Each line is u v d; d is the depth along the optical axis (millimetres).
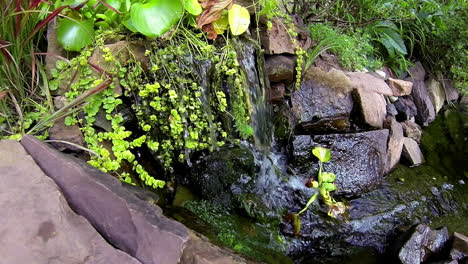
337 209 2336
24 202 1286
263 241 2068
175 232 1337
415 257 2166
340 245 2242
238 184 2180
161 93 2033
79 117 1884
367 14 3590
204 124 2162
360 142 2600
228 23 2219
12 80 1905
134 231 1358
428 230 2250
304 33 2865
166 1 1878
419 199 2613
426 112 3412
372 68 3234
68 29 1950
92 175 1478
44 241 1211
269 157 2451
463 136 3336
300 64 2658
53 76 1941
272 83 2678
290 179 2418
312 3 3371
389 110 3090
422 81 3621
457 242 2232
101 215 1392
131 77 1946
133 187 1596
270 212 2182
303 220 2248
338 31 3303
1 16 1815
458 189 2838
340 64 3012
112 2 2027
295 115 2689
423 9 3641
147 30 1840
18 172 1381
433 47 3715
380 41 3414
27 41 1895
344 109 2758
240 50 2311
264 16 2510
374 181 2578
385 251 2270
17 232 1213
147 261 1311
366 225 2326
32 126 1870
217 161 2162
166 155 2113
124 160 1962
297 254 2135
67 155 1571
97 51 1940
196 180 2160
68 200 1418
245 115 2340
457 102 3869
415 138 3148
